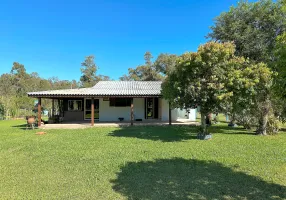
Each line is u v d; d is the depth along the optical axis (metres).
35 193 4.29
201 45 9.91
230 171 5.56
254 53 13.41
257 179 4.96
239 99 9.99
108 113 19.11
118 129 14.34
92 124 15.78
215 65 9.66
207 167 5.91
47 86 50.16
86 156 7.18
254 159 6.69
